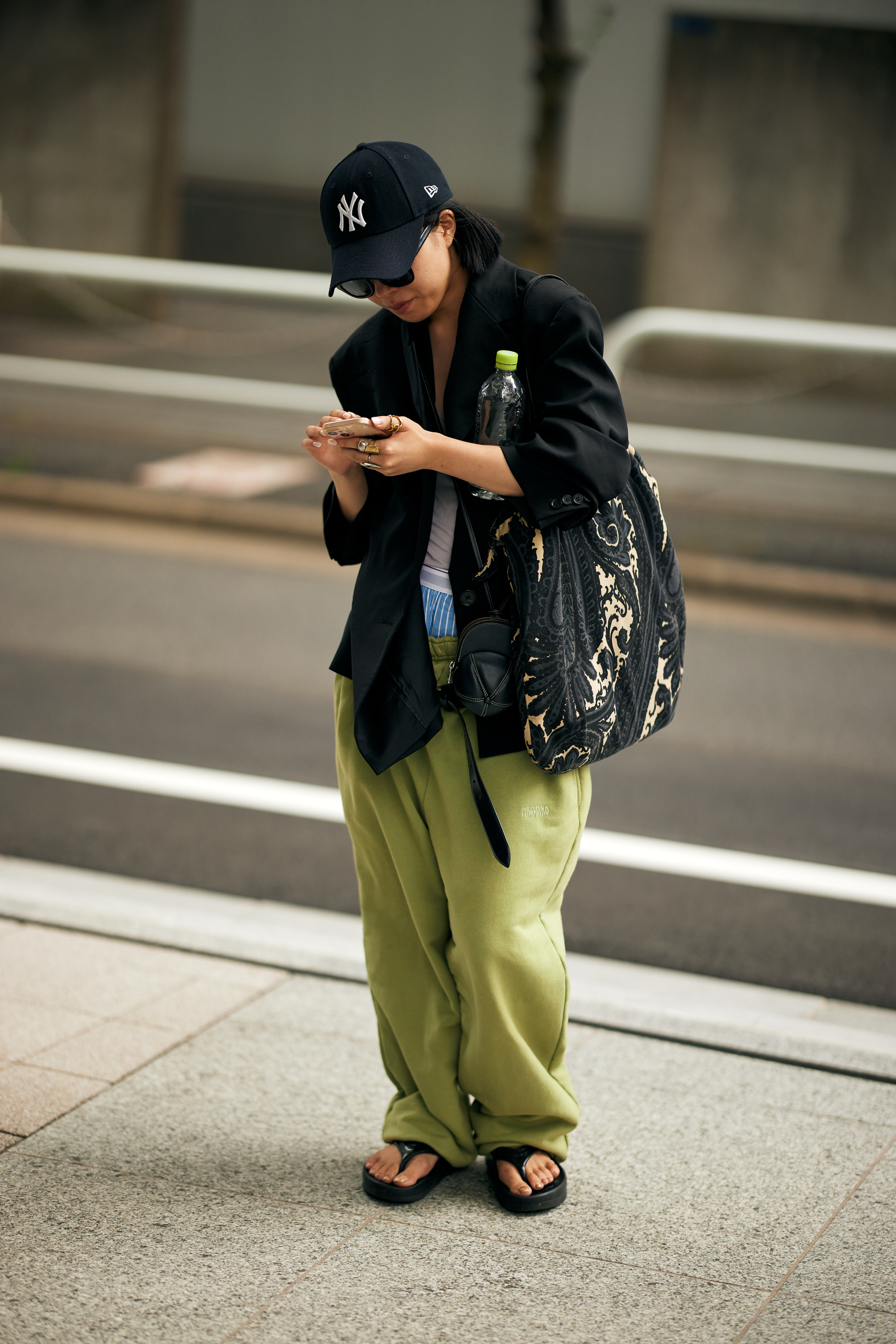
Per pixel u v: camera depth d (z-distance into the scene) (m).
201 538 8.72
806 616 7.74
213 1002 3.29
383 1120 2.83
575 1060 3.11
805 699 6.21
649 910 4.14
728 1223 2.51
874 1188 2.64
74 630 6.64
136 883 4.11
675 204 16.56
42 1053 3.02
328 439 2.28
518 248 17.27
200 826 4.59
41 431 10.91
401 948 2.58
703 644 7.04
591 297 17.08
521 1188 2.52
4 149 17.97
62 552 8.16
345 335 16.61
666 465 10.92
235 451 10.70
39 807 4.66
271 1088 2.93
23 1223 2.42
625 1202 2.58
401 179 2.18
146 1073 2.96
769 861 4.52
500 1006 2.42
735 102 16.23
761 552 8.62
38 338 15.53
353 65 17.55
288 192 18.14
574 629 2.27
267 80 17.83
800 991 3.67
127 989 3.34
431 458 2.17
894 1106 2.95
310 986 3.39
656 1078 3.04
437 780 2.39
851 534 9.15
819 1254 2.43
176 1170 2.62
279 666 6.28
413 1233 2.45
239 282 8.54
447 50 17.16
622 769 5.29
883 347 7.71
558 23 11.19
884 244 16.36
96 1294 2.23
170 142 17.72
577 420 2.19
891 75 15.92
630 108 16.53
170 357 14.75
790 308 16.64
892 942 3.98
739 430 13.16
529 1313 2.24
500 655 2.29
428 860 2.47
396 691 2.36
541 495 2.18
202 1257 2.35
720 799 5.02
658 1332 2.20
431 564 2.39
